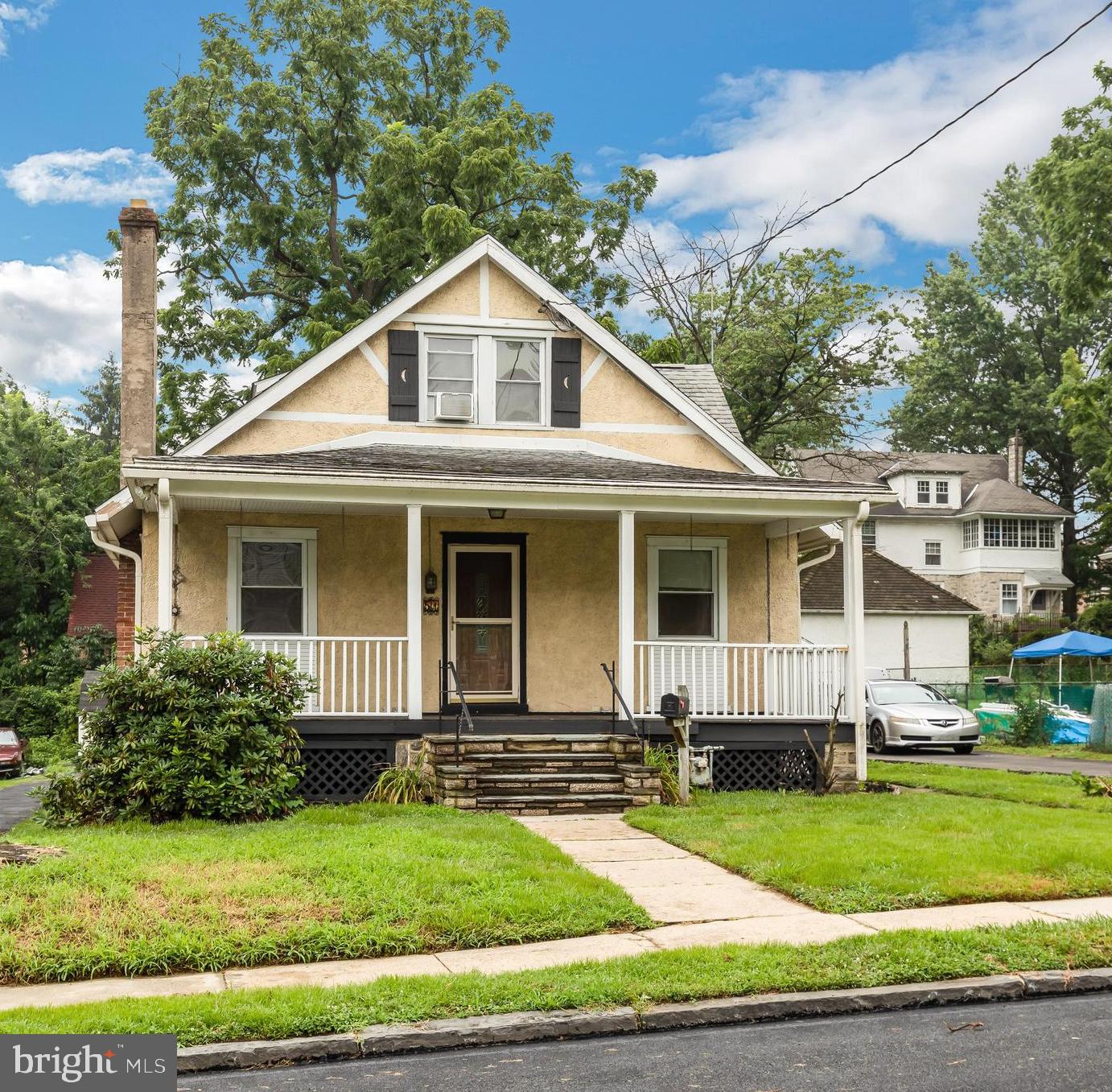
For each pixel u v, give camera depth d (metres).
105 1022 5.98
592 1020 6.23
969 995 6.75
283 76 34.91
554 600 16.97
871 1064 5.74
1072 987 6.91
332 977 7.02
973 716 26.30
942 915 8.34
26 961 7.07
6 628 38.94
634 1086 5.45
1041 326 59.22
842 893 8.80
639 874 9.73
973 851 10.12
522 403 17.72
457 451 16.97
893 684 27.89
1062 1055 5.83
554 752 14.08
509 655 16.84
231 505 15.22
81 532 40.03
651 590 17.28
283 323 35.44
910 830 11.27
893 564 41.47
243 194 34.50
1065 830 11.37
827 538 18.28
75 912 7.88
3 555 38.31
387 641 14.64
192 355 34.34
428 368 17.47
